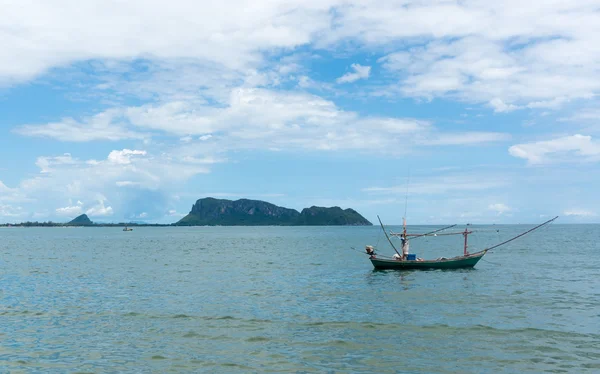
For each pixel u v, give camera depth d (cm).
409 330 2641
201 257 8219
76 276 5262
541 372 1970
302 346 2358
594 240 13475
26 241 16862
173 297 3766
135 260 7594
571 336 2492
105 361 2147
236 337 2527
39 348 2345
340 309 3234
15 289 4259
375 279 4784
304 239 17412
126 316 3041
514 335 2517
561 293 3822
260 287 4309
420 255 8438
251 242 14975
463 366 2047
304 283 4562
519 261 6631
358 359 2153
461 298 3619
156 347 2353
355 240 16075
